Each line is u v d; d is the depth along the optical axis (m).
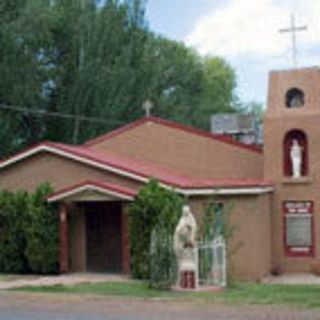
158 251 22.50
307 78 31.47
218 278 23.86
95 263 29.11
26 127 54.62
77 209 29.16
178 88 76.94
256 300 19.53
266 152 31.28
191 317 16.72
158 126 33.84
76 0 56.34
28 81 50.88
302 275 30.27
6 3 50.19
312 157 30.88
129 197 27.08
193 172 33.19
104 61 55.06
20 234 27.92
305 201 30.89
